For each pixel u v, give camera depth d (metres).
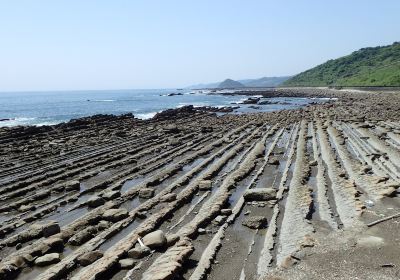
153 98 171.88
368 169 22.92
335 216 15.90
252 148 32.91
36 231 15.14
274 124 50.72
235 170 24.97
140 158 30.84
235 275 11.56
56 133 45.72
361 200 17.33
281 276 11.06
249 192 18.53
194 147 35.06
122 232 15.33
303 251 12.46
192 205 18.31
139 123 54.94
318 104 81.62
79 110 101.94
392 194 17.80
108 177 25.28
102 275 11.64
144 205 18.03
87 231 15.03
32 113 94.06
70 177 25.58
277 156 29.33
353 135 36.66
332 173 22.41
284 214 16.47
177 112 68.31
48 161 30.30
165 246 13.40
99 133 45.12
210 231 14.91
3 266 12.29
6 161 30.34
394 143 31.72
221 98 143.62
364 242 12.74
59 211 18.67
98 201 19.06
